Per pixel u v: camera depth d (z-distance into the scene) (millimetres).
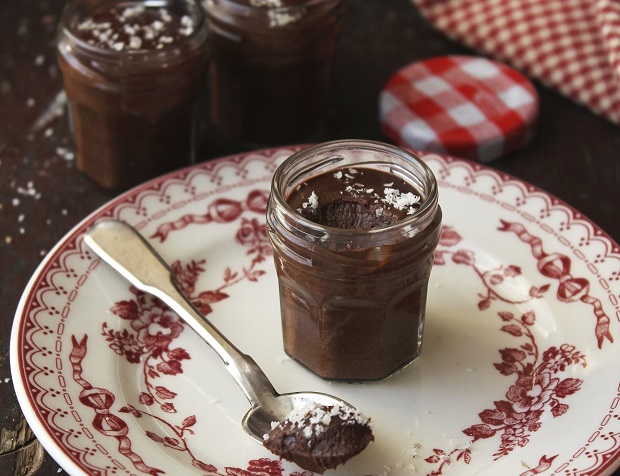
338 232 452
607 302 492
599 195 555
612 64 579
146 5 563
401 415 467
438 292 509
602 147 582
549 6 626
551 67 607
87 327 487
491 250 520
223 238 527
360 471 450
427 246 463
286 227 460
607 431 449
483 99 593
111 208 524
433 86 603
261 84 563
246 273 519
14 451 463
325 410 452
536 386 475
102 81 529
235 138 583
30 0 670
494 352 487
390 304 465
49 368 469
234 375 471
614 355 475
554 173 568
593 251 509
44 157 575
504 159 578
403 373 481
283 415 462
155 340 491
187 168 542
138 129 542
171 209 531
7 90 610
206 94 613
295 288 468
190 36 538
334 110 603
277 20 547
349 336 469
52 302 489
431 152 557
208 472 450
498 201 533
